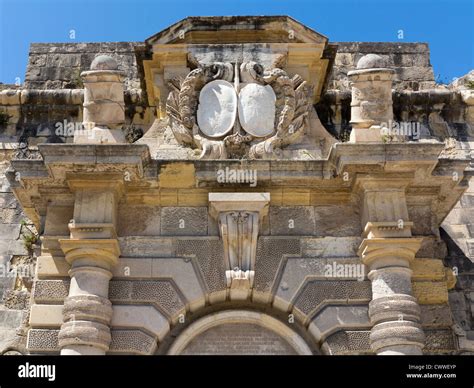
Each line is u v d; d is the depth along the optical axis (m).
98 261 12.44
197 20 14.43
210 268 12.88
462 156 18.36
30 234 17.69
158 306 12.59
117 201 13.18
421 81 20.09
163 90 14.48
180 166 12.99
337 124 17.80
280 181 13.12
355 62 20.17
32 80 19.89
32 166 12.94
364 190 12.96
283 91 14.02
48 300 12.69
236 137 13.55
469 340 15.02
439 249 13.68
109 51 20.36
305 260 12.95
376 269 12.51
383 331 11.93
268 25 14.44
